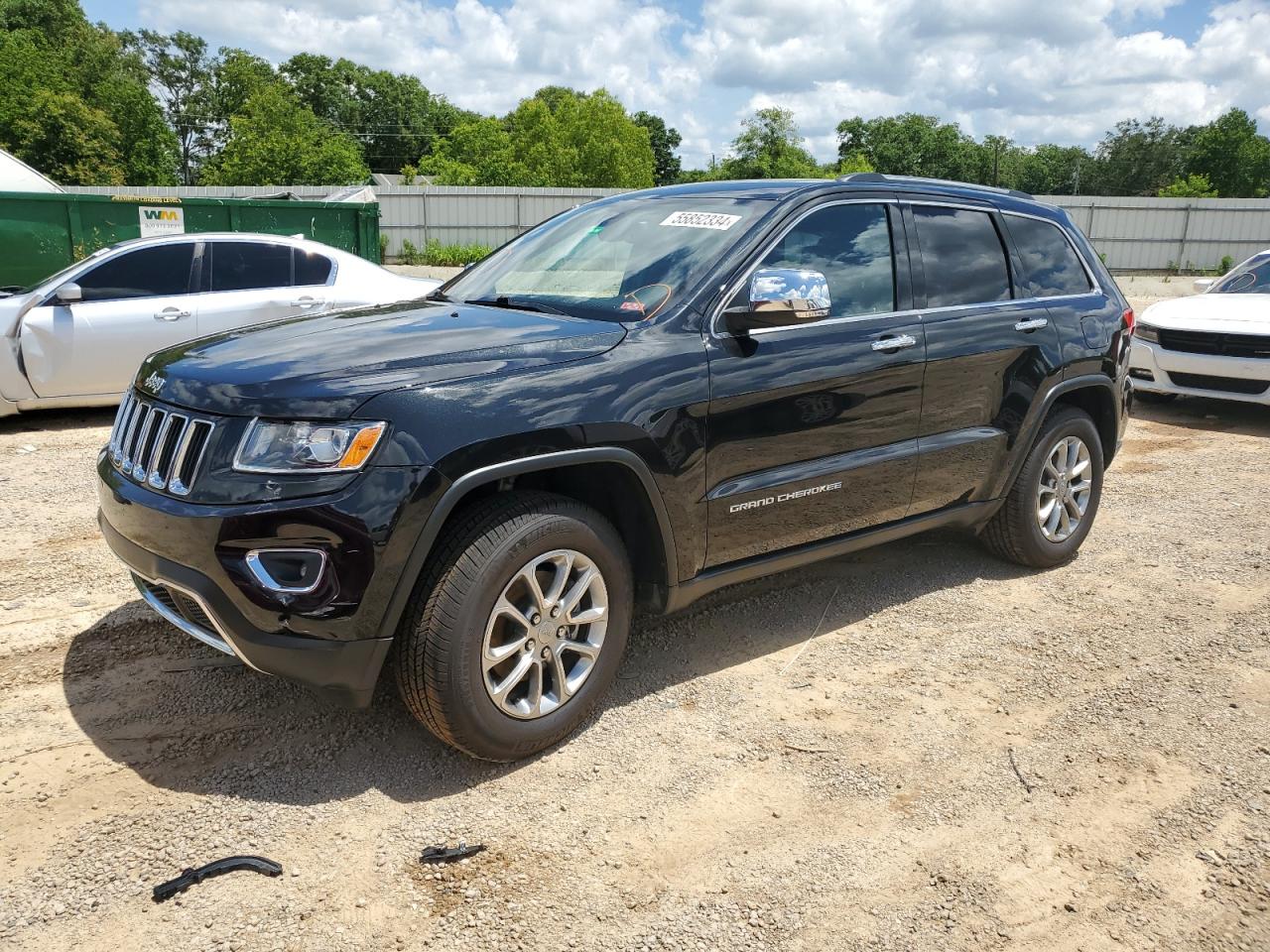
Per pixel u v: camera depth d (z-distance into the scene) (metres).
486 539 2.81
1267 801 2.99
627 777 3.04
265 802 2.84
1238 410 9.54
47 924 2.33
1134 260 39.19
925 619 4.32
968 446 4.25
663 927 2.40
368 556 2.63
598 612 3.15
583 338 3.15
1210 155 91.06
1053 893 2.56
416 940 2.32
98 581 4.43
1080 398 4.98
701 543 3.39
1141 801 2.98
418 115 116.31
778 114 71.00
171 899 2.43
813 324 3.65
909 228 4.13
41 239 11.61
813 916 2.45
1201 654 4.02
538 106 74.00
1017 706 3.55
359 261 8.95
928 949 2.35
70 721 3.24
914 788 3.02
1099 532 5.63
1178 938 2.41
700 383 3.27
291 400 2.68
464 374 2.85
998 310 4.36
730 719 3.41
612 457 3.04
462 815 2.81
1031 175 102.06
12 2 73.75
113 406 8.55
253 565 2.64
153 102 58.75
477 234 39.84
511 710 2.97
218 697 3.42
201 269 8.09
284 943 2.30
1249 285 9.74
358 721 3.30
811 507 3.70
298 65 110.25
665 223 3.84
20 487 5.92
